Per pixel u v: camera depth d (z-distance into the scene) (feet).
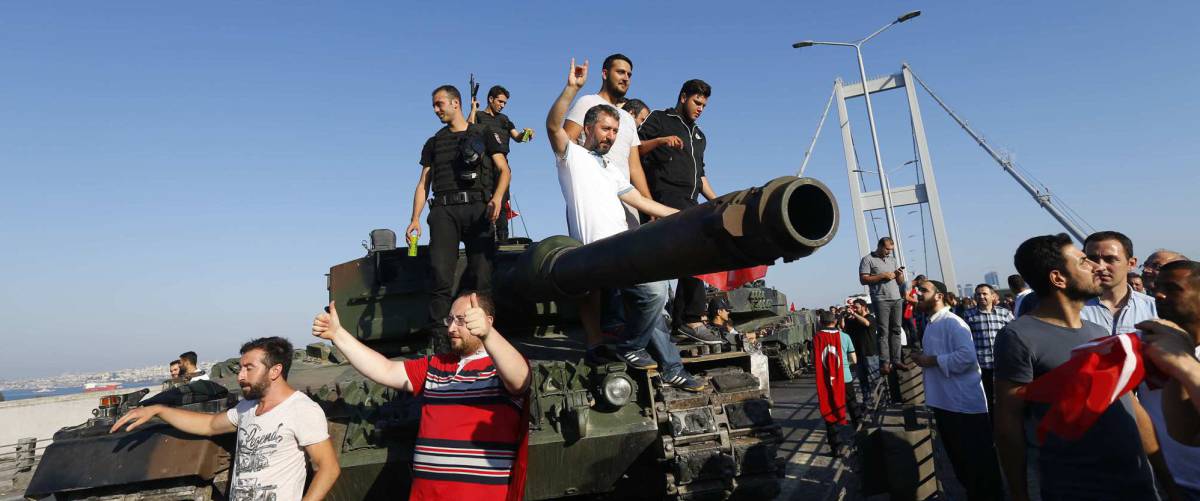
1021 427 12.64
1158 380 10.50
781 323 61.31
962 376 20.85
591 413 16.90
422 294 25.77
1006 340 12.92
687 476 16.22
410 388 14.87
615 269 13.53
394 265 26.18
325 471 14.34
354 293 26.11
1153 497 11.59
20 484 28.50
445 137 23.58
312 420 14.39
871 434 20.63
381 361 14.84
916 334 46.75
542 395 16.80
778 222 9.29
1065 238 12.92
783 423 41.14
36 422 55.06
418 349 26.27
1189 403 10.93
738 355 19.89
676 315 24.70
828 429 31.04
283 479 14.05
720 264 11.04
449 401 13.44
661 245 11.71
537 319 24.63
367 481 16.17
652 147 20.86
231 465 16.71
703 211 10.78
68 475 15.87
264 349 14.58
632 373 17.79
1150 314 18.80
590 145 18.72
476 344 13.70
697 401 17.60
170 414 15.98
